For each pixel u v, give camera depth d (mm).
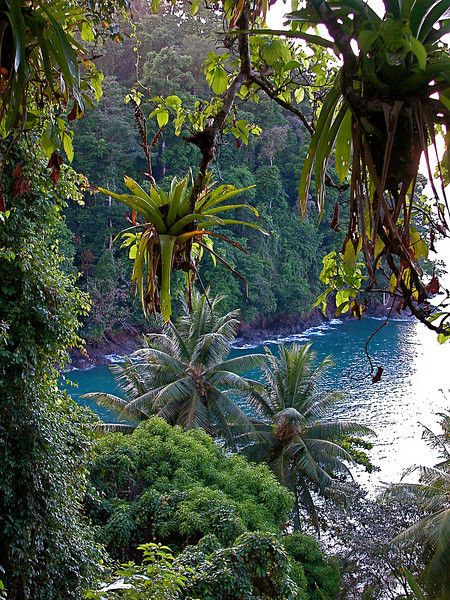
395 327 42625
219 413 17125
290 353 18016
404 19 1036
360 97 1120
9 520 8148
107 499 11438
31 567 8234
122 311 33844
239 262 37656
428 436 15078
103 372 31922
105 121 34156
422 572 11273
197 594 7746
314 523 15172
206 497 10727
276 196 39969
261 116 38219
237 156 38750
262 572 8328
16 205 8039
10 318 8359
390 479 19828
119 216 34688
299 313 40906
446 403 26906
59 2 1379
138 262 1371
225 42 1880
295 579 10289
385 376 31312
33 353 8664
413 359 34562
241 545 8492
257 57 2195
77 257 35031
